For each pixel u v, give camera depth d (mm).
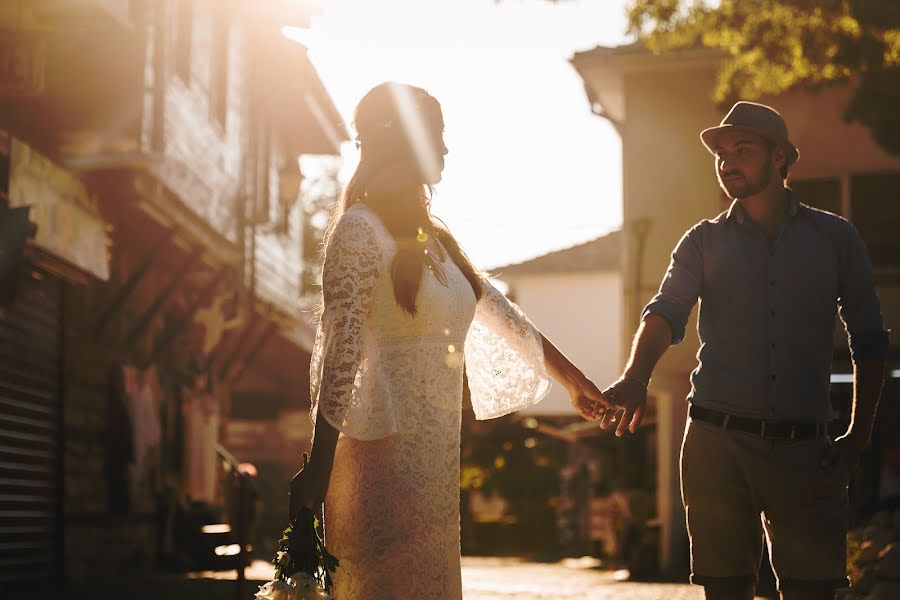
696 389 4883
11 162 12055
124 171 15727
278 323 26203
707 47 21828
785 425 4727
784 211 4863
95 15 13000
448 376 3559
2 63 12547
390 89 3617
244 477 11336
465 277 3756
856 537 12586
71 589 14773
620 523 25750
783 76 14312
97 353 17375
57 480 15781
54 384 15703
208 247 19672
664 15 13898
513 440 38875
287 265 27031
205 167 19500
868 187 21266
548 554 34750
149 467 19141
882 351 4863
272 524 33844
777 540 4820
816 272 4789
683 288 4875
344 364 3318
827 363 4844
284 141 26781
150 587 15336
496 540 37562
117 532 18094
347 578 3424
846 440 4844
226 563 20188
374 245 3414
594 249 42688
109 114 15039
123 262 18391
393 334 3469
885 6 12703
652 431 27938
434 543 3471
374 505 3408
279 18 22422
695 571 4844
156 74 15461
